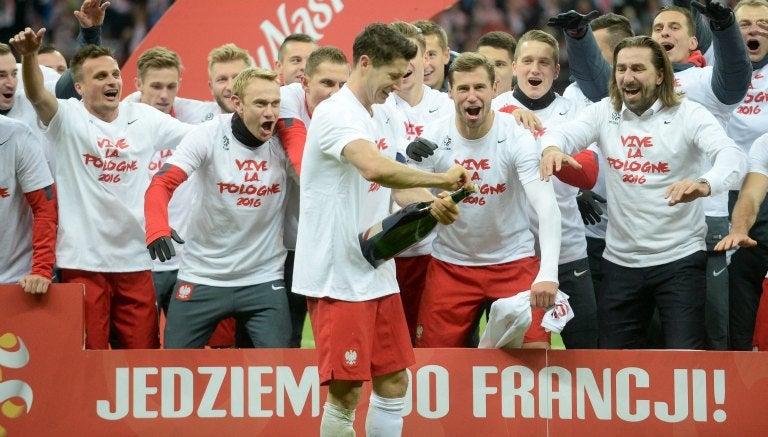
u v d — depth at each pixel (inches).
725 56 447.8
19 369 414.0
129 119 450.3
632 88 418.3
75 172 437.4
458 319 439.2
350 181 352.8
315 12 607.2
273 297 438.3
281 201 441.7
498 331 401.1
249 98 422.6
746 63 450.9
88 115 441.7
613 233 435.5
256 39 615.5
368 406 406.6
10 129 419.2
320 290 354.9
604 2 1207.6
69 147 437.1
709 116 414.6
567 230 470.9
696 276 421.7
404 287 474.3
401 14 599.2
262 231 438.3
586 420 400.5
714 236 481.7
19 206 434.3
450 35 1224.8
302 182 358.9
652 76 415.8
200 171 434.0
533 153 422.0
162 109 502.9
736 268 484.7
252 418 409.1
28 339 413.7
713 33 446.3
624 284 431.8
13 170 422.9
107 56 442.0
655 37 512.1
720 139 405.7
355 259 355.3
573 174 432.1
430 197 393.1
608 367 399.2
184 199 504.4
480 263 437.4
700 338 421.7
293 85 467.2
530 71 478.6
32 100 429.1
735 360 393.7
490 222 431.5
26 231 440.1
